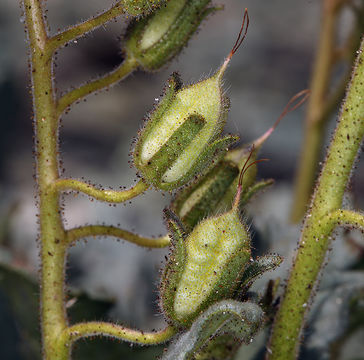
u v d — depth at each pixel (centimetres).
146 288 16
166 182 10
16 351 14
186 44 11
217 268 10
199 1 10
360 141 10
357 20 16
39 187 10
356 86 10
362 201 30
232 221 10
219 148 10
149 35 10
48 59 10
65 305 10
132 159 10
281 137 34
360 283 13
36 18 10
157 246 10
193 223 10
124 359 13
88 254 16
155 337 10
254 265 10
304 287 10
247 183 10
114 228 10
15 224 18
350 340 13
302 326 10
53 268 10
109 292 14
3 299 14
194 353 9
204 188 10
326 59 17
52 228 10
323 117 17
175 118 10
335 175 10
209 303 10
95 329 10
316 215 10
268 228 14
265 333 12
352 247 13
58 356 10
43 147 10
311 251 10
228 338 10
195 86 10
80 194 10
